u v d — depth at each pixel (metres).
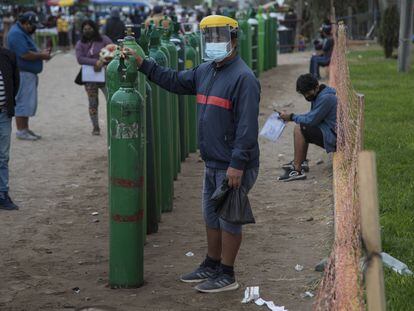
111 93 6.62
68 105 18.80
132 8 49.97
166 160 8.73
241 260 7.05
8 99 8.75
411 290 5.66
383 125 13.19
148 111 7.69
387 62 26.33
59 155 12.42
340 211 5.68
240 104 5.75
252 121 5.71
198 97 6.03
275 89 20.83
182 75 6.15
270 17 26.72
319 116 9.88
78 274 6.79
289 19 39.81
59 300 6.11
